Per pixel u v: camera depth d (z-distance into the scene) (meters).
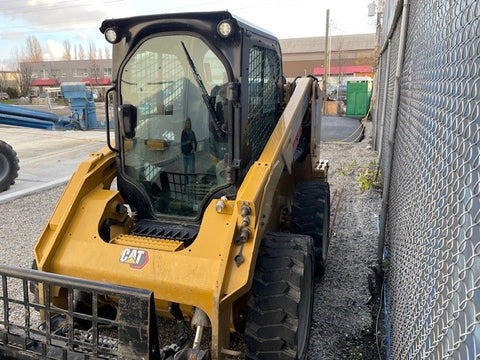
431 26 2.40
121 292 2.02
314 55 58.72
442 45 2.04
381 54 9.88
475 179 1.39
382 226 4.05
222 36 2.60
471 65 1.51
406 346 2.37
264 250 2.73
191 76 2.84
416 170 2.67
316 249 4.01
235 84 2.66
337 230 5.59
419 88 2.79
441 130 1.99
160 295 2.44
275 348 2.49
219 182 2.96
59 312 2.19
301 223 4.04
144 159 3.10
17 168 7.91
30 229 5.79
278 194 3.94
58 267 2.66
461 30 1.67
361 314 3.62
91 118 17.61
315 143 4.72
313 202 4.09
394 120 3.93
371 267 4.05
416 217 2.51
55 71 72.12
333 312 3.65
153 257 2.54
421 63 2.74
